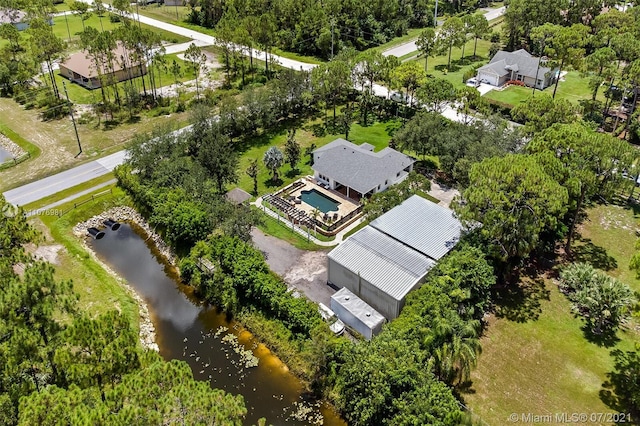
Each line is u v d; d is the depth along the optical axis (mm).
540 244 54812
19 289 33719
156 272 56938
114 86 92125
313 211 63531
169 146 67875
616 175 53500
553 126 58969
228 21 105875
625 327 47469
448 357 38875
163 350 46781
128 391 27562
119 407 27391
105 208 66188
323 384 42125
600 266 55250
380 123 88438
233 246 51125
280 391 42625
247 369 44750
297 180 71875
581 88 101500
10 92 99000
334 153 71688
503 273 52688
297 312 45719
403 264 48812
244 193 65375
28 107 94188
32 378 32812
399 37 132750
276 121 87812
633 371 43000
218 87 101562
